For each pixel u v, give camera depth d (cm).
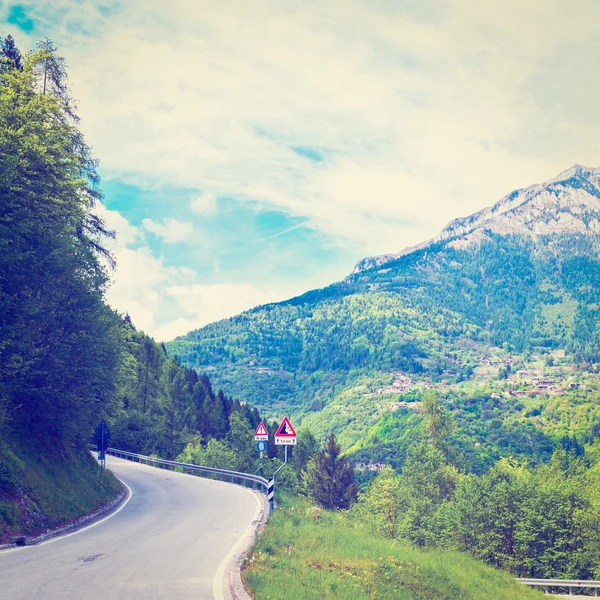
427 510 6675
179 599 962
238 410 12244
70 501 2092
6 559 1299
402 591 1390
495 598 1812
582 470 9281
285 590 1055
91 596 972
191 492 3103
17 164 2055
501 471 6538
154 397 8381
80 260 2578
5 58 2458
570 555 5422
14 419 2289
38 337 2241
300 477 10275
